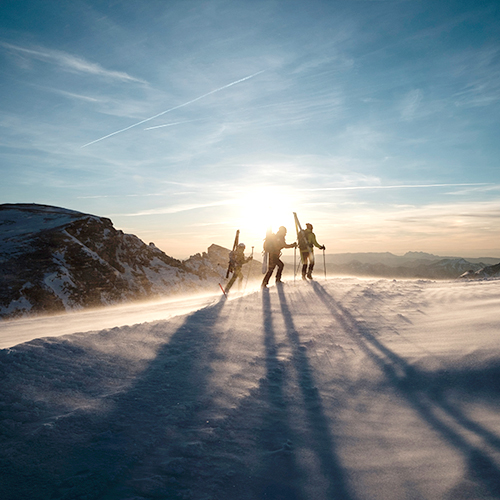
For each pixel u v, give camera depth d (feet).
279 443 8.77
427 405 10.61
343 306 24.97
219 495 6.89
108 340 15.06
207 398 10.74
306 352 15.34
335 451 8.44
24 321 44.04
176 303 52.49
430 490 6.94
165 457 7.97
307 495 6.96
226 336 17.17
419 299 27.17
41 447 7.95
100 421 9.14
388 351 15.10
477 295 26.48
